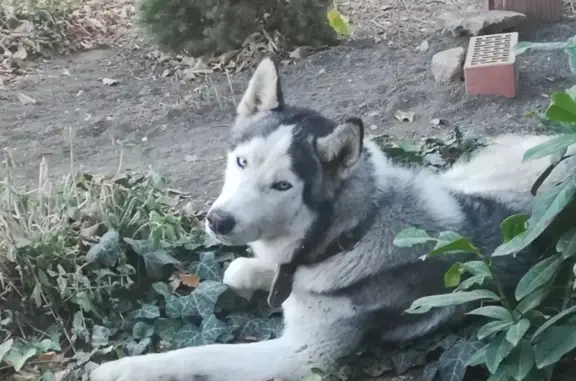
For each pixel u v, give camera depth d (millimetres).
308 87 3969
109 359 2707
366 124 3654
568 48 2473
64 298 2797
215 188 3316
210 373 2627
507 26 4289
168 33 4398
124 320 2781
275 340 2686
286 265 2652
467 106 3689
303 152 2574
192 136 3672
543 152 2463
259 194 2572
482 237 2688
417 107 3725
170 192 3291
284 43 4379
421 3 5035
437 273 2660
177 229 2988
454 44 4258
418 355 2666
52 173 3449
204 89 4039
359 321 2658
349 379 2654
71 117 3811
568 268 2551
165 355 2641
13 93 4051
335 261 2631
